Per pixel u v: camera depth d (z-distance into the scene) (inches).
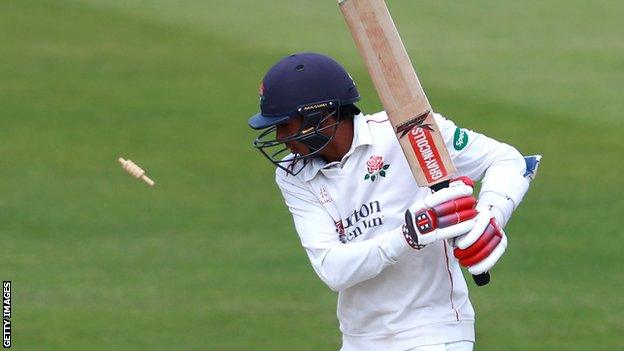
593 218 1203.2
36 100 1679.4
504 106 1652.3
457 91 1718.8
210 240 1147.3
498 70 1841.8
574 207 1239.5
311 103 497.0
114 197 1285.7
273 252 1111.0
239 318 933.2
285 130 512.4
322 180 515.8
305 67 500.7
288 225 1196.5
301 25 2070.6
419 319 520.1
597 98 1699.1
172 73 1819.6
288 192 525.0
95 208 1249.4
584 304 964.6
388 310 522.6
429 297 519.8
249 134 1536.7
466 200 475.5
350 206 515.2
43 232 1170.0
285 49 1936.5
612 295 985.5
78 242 1141.1
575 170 1376.7
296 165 524.1
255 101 1691.7
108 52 1916.8
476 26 2111.2
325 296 987.3
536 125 1567.4
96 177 1359.5
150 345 871.1
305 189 520.4
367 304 526.9
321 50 1924.2
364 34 487.5
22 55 1889.8
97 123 1579.7
